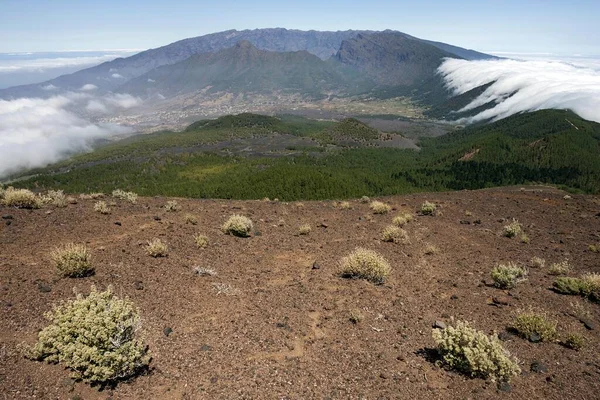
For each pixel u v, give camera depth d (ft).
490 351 23.76
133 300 29.22
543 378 23.70
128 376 21.08
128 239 43.29
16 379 19.29
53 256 32.35
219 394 20.27
